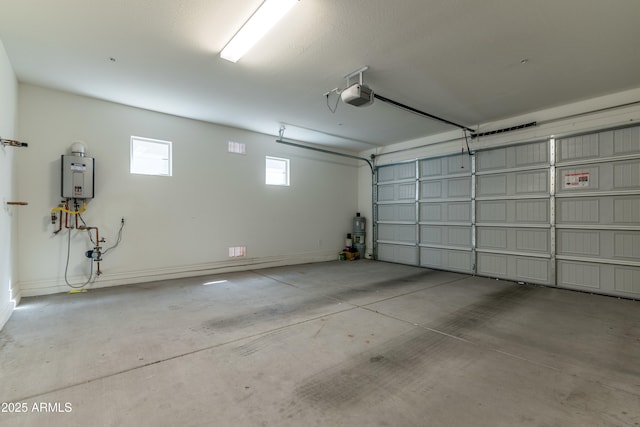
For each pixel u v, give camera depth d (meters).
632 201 4.02
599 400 1.83
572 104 4.50
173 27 2.71
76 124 4.25
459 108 4.73
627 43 2.95
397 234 7.00
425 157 6.36
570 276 4.54
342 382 2.01
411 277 5.37
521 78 3.71
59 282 4.14
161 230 4.97
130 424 1.59
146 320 3.13
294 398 1.83
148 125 4.84
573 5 2.41
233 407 1.74
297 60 3.29
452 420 1.65
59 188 4.13
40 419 1.62
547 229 4.76
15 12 2.50
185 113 5.00
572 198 4.53
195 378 2.04
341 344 2.59
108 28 2.73
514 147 5.13
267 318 3.21
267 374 2.11
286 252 6.60
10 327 2.91
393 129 5.86
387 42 2.95
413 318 3.23
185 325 3.00
